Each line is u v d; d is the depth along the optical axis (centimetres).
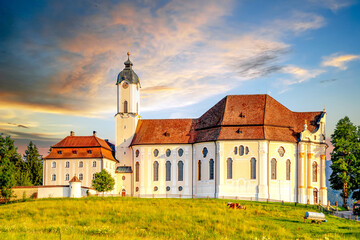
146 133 14188
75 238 6731
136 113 14638
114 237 7038
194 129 13850
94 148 13938
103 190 12800
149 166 13700
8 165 12725
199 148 13188
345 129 12631
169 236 7506
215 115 13475
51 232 7325
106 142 15475
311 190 12662
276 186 12400
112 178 13038
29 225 8144
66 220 8794
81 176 13750
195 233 7738
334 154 12681
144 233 7650
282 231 8000
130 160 14275
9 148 16850
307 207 10531
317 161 12912
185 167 13438
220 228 8081
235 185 12338
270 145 12500
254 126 12725
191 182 13350
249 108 13150
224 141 12562
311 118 13400
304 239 7506
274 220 8881
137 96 14962
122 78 14750
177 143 13575
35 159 17625
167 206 10050
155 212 9231
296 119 13450
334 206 12506
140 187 13675
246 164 12381
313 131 13000
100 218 8850
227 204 10156
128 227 8162
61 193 11956
